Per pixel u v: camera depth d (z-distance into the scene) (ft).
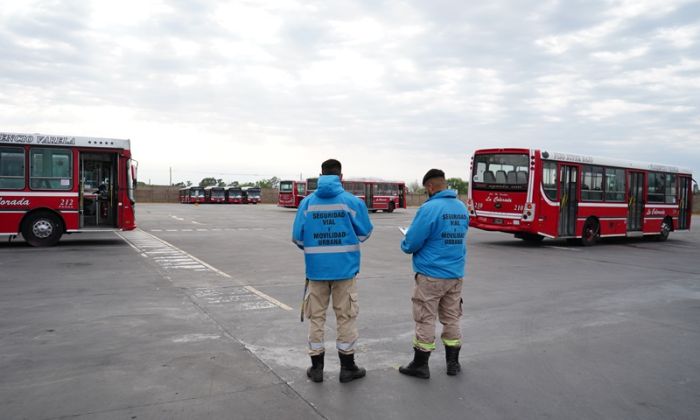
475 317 22.91
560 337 19.81
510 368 16.17
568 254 49.37
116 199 51.26
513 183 53.16
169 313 22.24
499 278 33.83
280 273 33.96
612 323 22.15
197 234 65.62
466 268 38.27
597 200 59.11
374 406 13.02
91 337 18.43
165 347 17.39
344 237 14.51
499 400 13.61
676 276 36.42
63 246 48.65
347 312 14.71
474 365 16.40
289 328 20.08
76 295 25.79
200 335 18.93
